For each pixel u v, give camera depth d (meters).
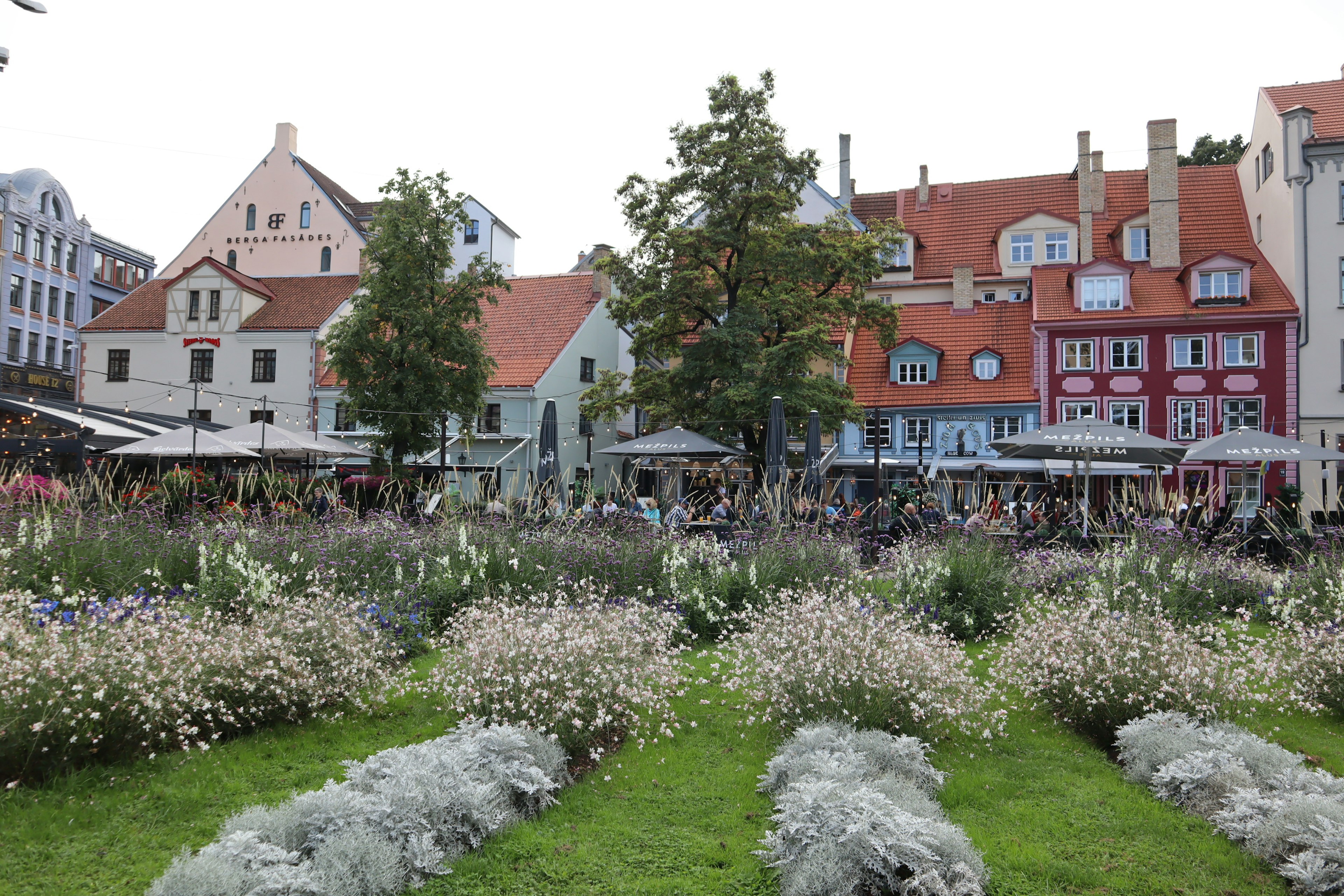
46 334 53.19
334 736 6.17
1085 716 6.43
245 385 42.75
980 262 42.69
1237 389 34.31
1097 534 12.41
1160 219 37.72
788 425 27.88
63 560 8.59
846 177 47.22
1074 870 4.43
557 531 11.55
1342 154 33.34
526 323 42.66
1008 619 9.69
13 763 4.98
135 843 4.54
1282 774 5.20
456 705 6.21
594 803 5.21
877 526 15.60
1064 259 41.00
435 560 10.35
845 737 5.64
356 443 40.59
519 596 9.47
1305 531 13.26
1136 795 5.38
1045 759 6.02
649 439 20.58
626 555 10.52
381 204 28.50
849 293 31.34
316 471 29.55
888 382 38.66
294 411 42.12
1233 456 16.19
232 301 43.34
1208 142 50.38
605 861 4.52
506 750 5.30
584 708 5.95
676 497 20.47
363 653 6.92
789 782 5.23
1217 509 18.86
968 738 6.30
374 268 31.41
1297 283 33.69
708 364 27.73
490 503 12.98
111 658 5.43
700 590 9.88
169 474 17.02
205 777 5.32
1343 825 4.34
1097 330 35.91
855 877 4.10
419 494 16.50
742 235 28.56
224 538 9.58
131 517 10.39
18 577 8.05
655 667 6.77
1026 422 36.47
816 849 4.23
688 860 4.55
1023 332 38.56
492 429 38.81
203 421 29.34
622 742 6.27
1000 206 44.31
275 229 49.16
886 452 37.66
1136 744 5.74
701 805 5.20
